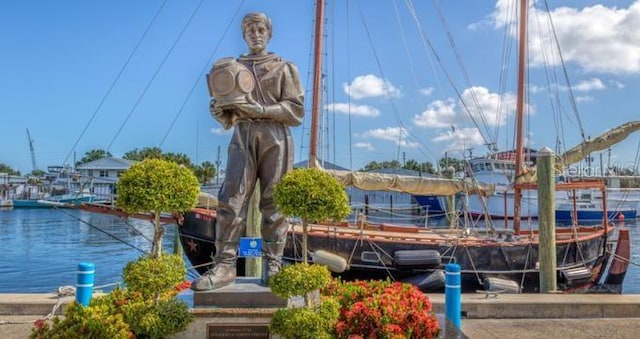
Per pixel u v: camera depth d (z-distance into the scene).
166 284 4.25
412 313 4.45
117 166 58.09
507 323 6.88
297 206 4.45
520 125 17.48
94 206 12.35
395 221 35.25
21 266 19.36
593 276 14.38
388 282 5.19
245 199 5.36
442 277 11.91
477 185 16.23
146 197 4.17
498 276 13.09
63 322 4.37
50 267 19.16
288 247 12.52
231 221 5.23
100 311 4.42
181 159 55.69
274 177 5.41
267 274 5.25
